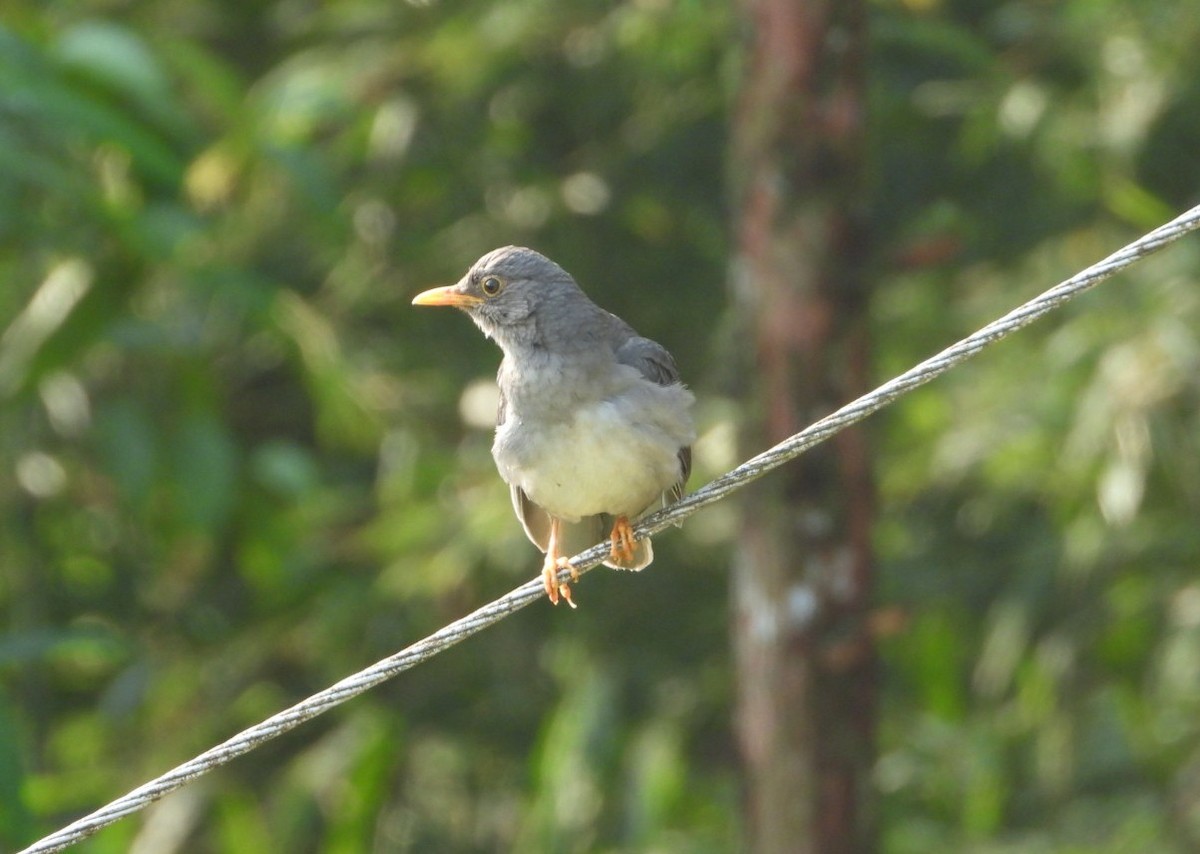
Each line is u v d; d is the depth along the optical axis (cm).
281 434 1767
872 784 1091
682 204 1642
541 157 1684
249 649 1562
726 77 1420
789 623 1073
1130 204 1323
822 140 1066
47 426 1536
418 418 1554
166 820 1427
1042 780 1437
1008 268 1570
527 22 1548
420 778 1543
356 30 1602
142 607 1625
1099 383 1276
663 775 1361
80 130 1170
